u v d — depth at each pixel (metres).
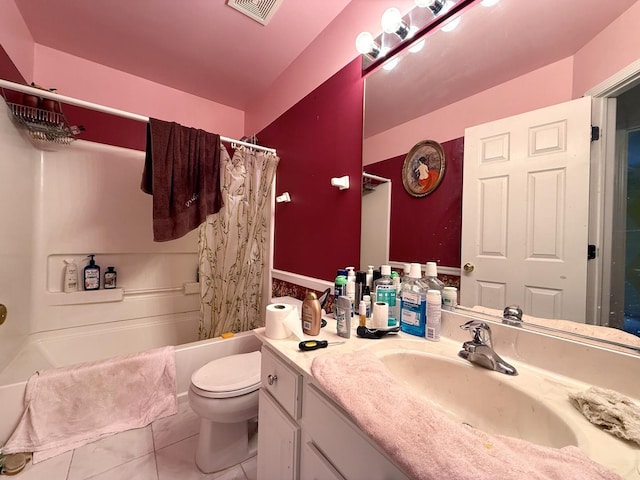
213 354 1.74
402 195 1.22
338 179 1.48
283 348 0.89
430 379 0.83
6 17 1.49
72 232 1.95
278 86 2.21
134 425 1.45
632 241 0.66
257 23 1.70
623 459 0.46
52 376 1.31
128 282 2.19
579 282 0.74
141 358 1.51
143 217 2.22
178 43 1.88
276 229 2.17
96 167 2.04
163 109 2.38
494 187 0.92
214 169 1.83
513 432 0.66
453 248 1.03
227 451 1.26
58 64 1.97
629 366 0.64
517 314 0.85
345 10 1.56
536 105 0.83
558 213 0.78
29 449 1.24
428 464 0.44
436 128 1.10
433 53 1.12
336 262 1.58
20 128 1.58
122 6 1.58
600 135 0.71
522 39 0.86
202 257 1.88
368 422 0.53
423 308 1.00
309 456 0.74
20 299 1.61
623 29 0.67
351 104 1.50
